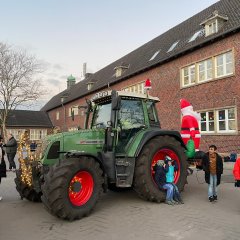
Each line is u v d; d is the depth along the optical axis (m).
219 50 17.58
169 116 21.94
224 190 8.61
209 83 18.30
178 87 21.05
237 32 16.42
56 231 5.43
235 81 16.47
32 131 54.03
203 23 19.28
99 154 6.97
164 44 26.36
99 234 5.21
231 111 16.80
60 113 51.59
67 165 5.94
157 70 23.55
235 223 5.61
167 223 5.66
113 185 7.79
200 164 8.76
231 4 20.42
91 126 8.03
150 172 7.16
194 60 19.55
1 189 9.42
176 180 7.67
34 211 6.78
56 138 6.79
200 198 7.67
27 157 7.38
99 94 7.77
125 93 7.67
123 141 7.39
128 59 34.16
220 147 17.23
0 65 37.22
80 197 6.16
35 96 39.47
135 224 5.67
